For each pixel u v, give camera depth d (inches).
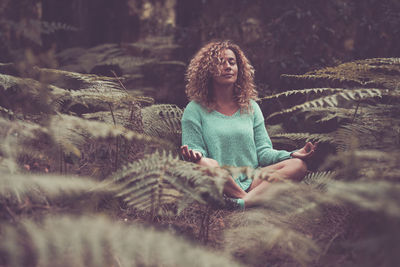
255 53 187.0
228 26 195.8
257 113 135.3
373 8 185.3
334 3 184.9
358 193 57.9
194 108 129.6
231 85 131.0
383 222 56.5
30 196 75.9
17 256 49.3
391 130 94.0
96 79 116.8
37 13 247.4
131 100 113.0
